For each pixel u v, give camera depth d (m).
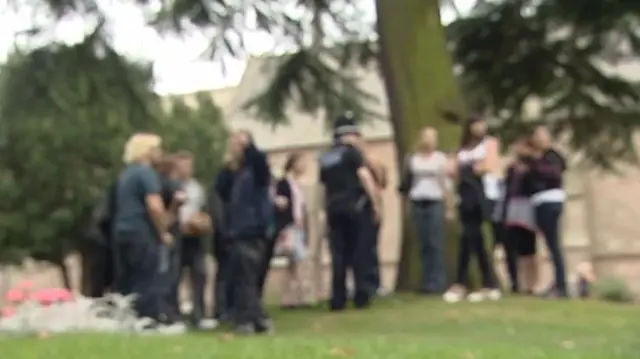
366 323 18.77
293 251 23.09
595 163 33.16
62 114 34.97
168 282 18.62
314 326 18.58
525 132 32.03
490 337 16.52
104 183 46.72
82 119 46.28
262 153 17.08
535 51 31.27
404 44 26.50
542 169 22.14
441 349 13.87
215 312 21.33
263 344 14.52
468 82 32.12
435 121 26.08
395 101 26.58
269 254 19.42
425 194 22.20
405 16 26.58
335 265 20.83
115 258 18.64
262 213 16.94
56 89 27.22
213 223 20.42
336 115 31.47
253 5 28.83
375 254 22.97
